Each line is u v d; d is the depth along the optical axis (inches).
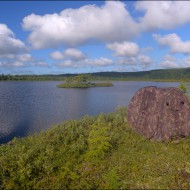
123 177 456.1
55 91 3398.1
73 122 786.2
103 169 489.4
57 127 746.8
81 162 522.0
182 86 1037.8
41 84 5561.0
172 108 665.0
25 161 502.0
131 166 495.2
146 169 482.3
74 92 3253.0
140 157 535.8
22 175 455.5
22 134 1000.9
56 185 436.1
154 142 641.6
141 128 685.3
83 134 671.8
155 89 710.5
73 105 1877.5
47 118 1332.4
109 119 824.9
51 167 483.5
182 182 438.6
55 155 543.5
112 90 3737.7
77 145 578.6
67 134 667.4
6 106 1755.7
